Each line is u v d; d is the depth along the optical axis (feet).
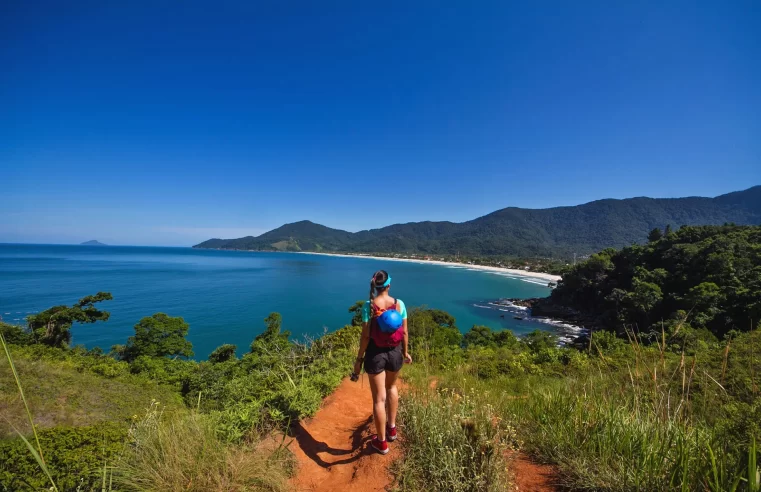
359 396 17.30
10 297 199.62
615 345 71.15
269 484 8.86
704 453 8.52
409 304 247.91
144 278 340.39
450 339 111.55
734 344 17.52
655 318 138.21
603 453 9.75
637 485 8.21
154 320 79.51
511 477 9.26
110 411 36.81
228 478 8.71
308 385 15.48
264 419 12.26
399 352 10.61
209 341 134.41
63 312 68.08
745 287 113.91
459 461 9.10
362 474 9.70
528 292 318.24
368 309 10.57
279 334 77.05
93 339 127.24
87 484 8.24
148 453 9.05
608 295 184.24
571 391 14.52
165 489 8.10
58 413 33.06
